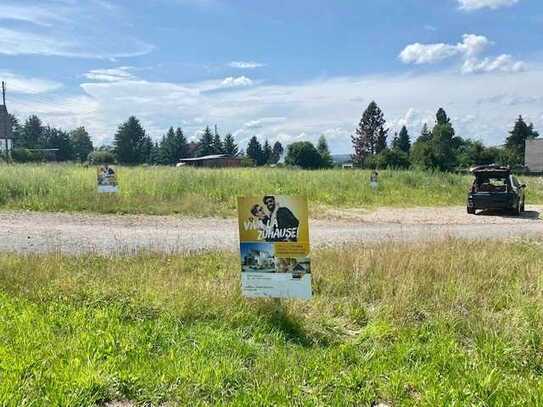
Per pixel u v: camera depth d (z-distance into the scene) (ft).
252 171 86.43
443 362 14.03
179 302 17.97
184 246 32.24
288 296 17.16
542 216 62.85
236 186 66.74
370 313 18.35
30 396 11.74
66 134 360.89
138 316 17.35
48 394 11.79
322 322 17.21
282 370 13.47
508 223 54.60
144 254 27.45
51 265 23.25
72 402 11.61
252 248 17.33
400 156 230.89
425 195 80.18
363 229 45.62
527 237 39.91
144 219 47.29
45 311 17.56
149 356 14.23
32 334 15.19
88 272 22.52
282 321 16.90
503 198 61.67
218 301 18.17
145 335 15.49
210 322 16.98
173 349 14.65
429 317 17.80
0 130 227.40
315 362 13.97
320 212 58.80
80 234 37.76
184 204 53.67
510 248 31.78
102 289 19.52
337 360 14.23
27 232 37.86
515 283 22.08
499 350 14.64
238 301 18.15
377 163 230.27
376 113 364.38
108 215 48.75
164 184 62.90
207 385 12.51
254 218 17.24
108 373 12.84
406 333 16.22
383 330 16.26
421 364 13.98
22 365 13.00
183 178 67.00
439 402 11.76
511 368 13.94
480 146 260.83
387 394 12.41
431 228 47.57
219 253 29.17
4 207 49.96
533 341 15.24
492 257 27.09
